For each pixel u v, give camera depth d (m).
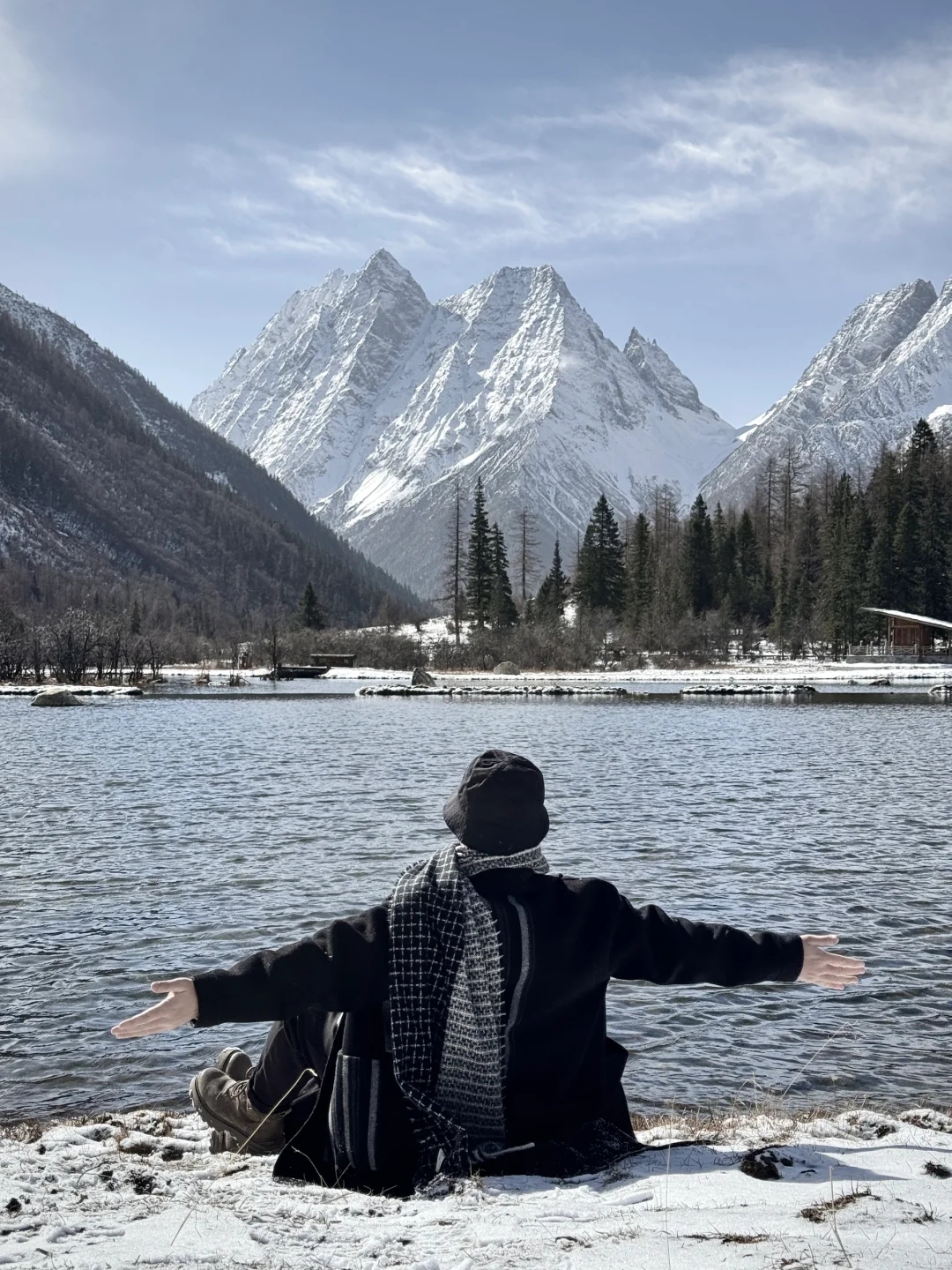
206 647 140.12
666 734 40.41
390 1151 4.20
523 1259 3.23
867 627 114.38
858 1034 8.57
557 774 26.59
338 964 4.11
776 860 15.41
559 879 4.37
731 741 36.91
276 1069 4.82
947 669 96.25
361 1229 3.59
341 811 20.27
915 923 11.85
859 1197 3.77
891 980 9.91
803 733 40.53
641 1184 4.00
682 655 111.88
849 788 24.02
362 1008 4.26
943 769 27.92
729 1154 4.47
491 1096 4.18
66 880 13.91
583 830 18.06
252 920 11.87
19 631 100.19
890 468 133.25
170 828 18.12
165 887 13.49
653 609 124.25
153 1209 3.85
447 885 4.23
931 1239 3.34
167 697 71.25
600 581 131.75
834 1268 3.08
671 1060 8.05
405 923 4.19
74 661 87.50
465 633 136.38
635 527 148.62
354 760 30.09
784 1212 3.64
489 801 4.25
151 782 24.75
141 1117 6.13
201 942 11.00
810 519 142.75
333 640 125.44
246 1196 4.00
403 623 160.12
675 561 141.75
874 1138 4.96
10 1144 5.27
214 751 33.19
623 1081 7.64
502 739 37.69
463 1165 4.10
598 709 57.31
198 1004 3.96
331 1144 4.31
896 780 25.50
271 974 4.04
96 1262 3.23
